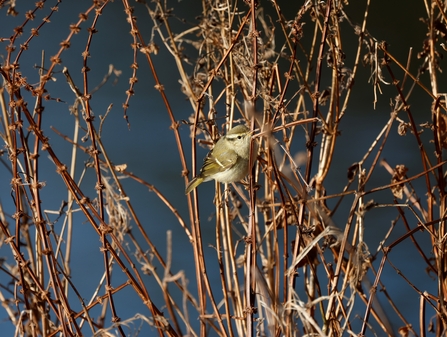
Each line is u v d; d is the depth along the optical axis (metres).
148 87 11.04
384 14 10.30
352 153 9.47
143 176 9.53
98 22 11.88
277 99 4.57
